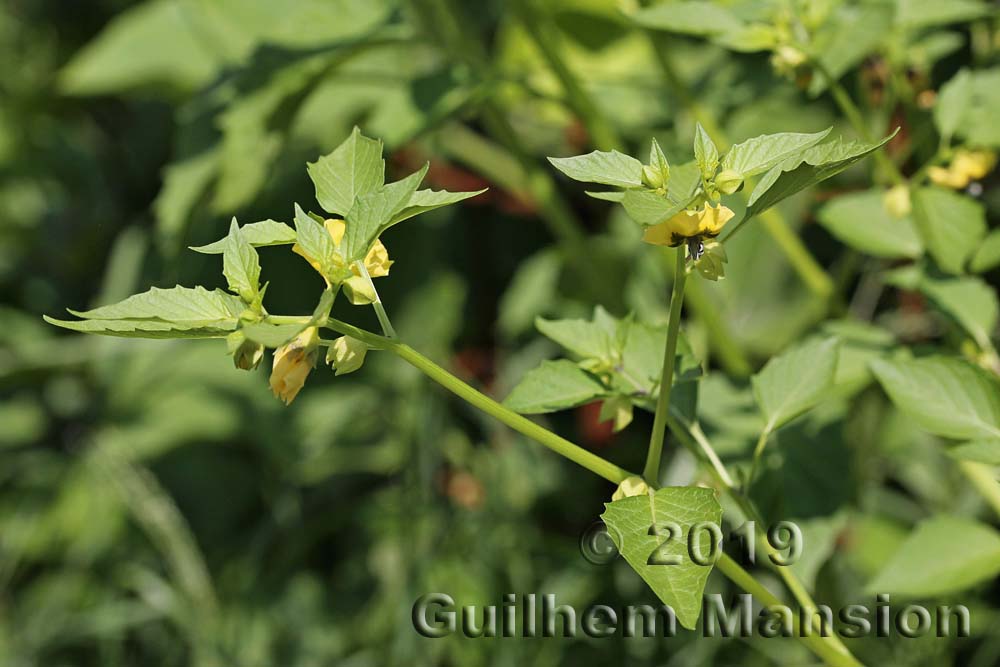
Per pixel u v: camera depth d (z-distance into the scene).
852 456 0.88
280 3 1.25
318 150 1.24
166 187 1.06
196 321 0.67
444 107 0.98
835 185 1.03
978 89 0.88
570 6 1.23
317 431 1.32
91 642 1.29
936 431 0.77
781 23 0.84
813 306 1.15
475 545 1.13
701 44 1.25
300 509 1.33
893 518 1.09
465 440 1.24
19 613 1.29
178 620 1.17
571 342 0.76
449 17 1.10
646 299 1.18
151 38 1.33
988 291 0.85
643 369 0.76
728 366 1.01
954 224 0.84
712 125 0.96
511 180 1.31
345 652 1.17
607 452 1.21
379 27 1.06
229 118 1.02
